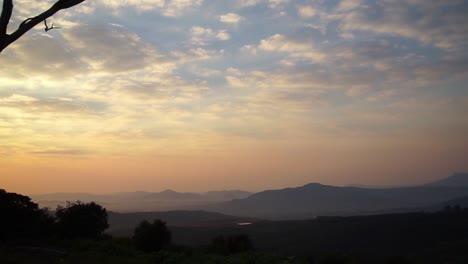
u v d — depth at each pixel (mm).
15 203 33062
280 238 94688
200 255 32531
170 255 30156
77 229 35906
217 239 40969
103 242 32625
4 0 11047
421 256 65938
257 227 116438
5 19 11031
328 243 84688
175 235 95000
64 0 11930
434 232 85188
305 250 74125
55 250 26094
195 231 103812
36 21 11578
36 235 33438
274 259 32844
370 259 46938
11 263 19266
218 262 30125
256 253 34531
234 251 39000
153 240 34781
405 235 85688
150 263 26781
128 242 37094
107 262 23734
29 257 21719
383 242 81562
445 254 67062
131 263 25000
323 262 40812
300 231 101875
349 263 41406
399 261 45406
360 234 90500
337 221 110188
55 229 35531
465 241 75312
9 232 31844
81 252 27281
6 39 11172
